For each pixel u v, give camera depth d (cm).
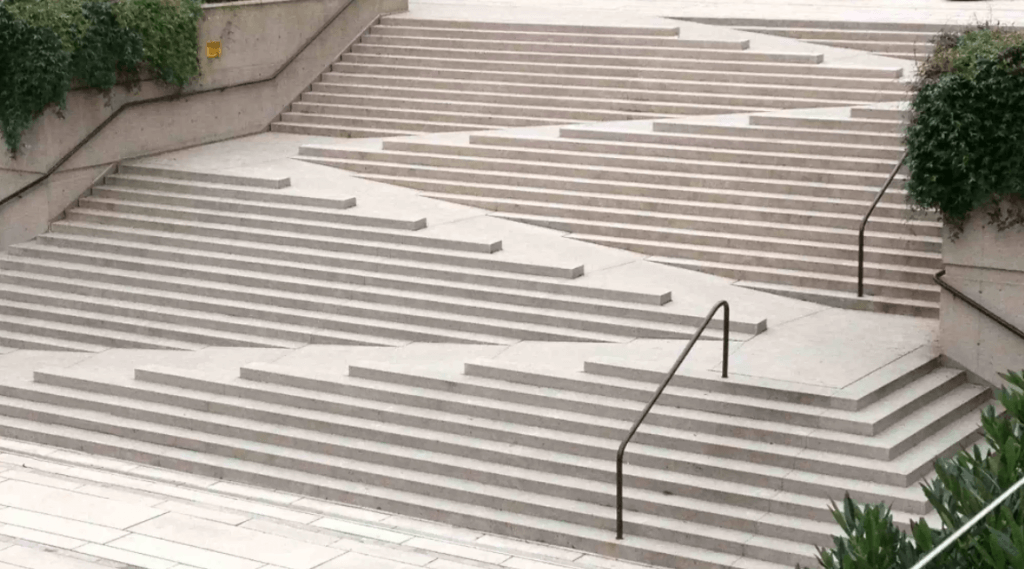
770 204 1864
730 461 1364
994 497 795
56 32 2058
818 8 2588
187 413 1597
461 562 1295
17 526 1375
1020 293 1476
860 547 733
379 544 1339
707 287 1750
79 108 2131
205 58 2308
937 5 2583
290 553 1312
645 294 1675
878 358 1510
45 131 2086
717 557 1273
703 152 1969
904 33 2253
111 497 1461
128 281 1961
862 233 1669
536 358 1592
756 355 1523
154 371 1661
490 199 2023
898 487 1290
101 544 1330
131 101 2209
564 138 2086
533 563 1295
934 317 1656
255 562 1289
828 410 1382
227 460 1532
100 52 2120
